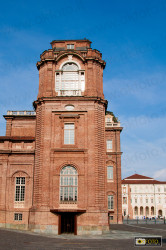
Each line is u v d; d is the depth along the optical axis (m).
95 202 36.47
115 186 62.28
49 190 37.16
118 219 60.72
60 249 23.23
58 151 38.47
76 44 44.16
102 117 40.59
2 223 39.31
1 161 41.84
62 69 42.44
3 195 40.47
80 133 39.19
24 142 43.34
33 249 22.89
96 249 23.64
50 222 35.91
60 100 40.34
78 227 35.66
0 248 23.05
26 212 39.44
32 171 41.12
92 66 42.09
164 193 126.81
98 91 41.72
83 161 38.06
